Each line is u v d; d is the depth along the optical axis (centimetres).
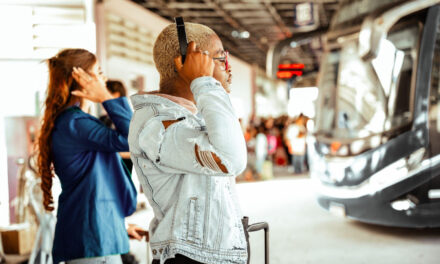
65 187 226
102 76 235
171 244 155
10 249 531
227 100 151
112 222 224
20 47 478
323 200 679
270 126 1708
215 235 156
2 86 497
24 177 536
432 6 586
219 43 170
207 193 158
